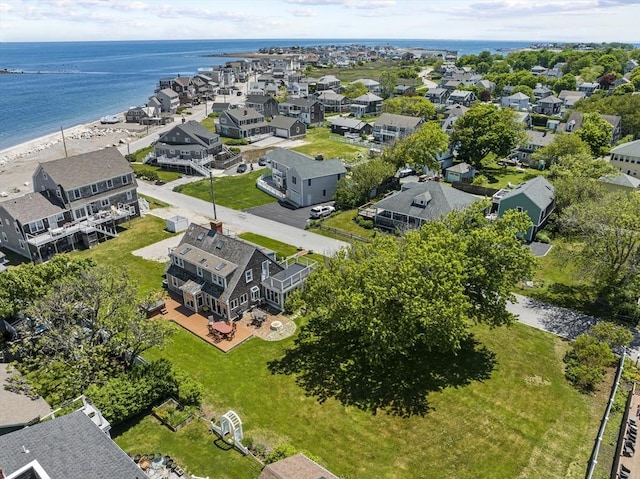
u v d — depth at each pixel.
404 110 124.69
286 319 42.81
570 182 61.16
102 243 58.66
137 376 31.62
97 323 33.59
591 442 28.98
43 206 56.06
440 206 58.47
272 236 60.16
